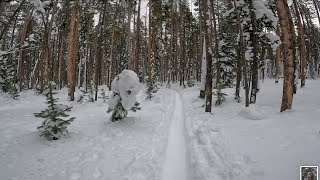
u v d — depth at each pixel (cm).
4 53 1152
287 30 1225
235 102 1791
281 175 590
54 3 2608
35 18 3103
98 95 2403
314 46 4262
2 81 2723
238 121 1176
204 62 2194
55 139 918
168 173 688
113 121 1202
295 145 758
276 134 891
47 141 898
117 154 802
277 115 1203
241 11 1600
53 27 3312
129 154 805
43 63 2572
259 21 1597
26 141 892
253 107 1287
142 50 4947
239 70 1834
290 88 1257
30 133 987
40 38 2984
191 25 4359
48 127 898
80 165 710
